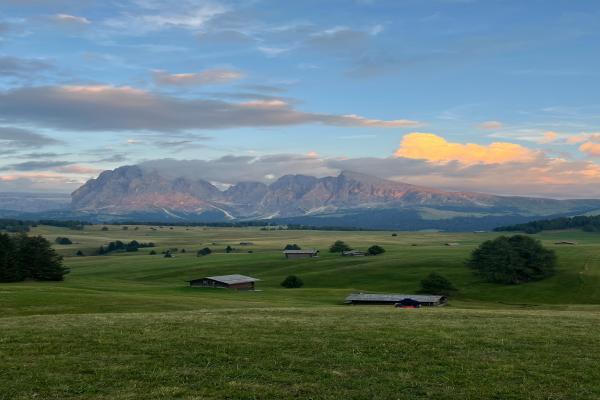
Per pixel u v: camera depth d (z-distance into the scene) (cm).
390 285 15912
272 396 2114
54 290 9775
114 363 2520
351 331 3331
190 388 2184
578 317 4488
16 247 14788
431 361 2628
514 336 3228
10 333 3150
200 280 14462
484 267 15875
